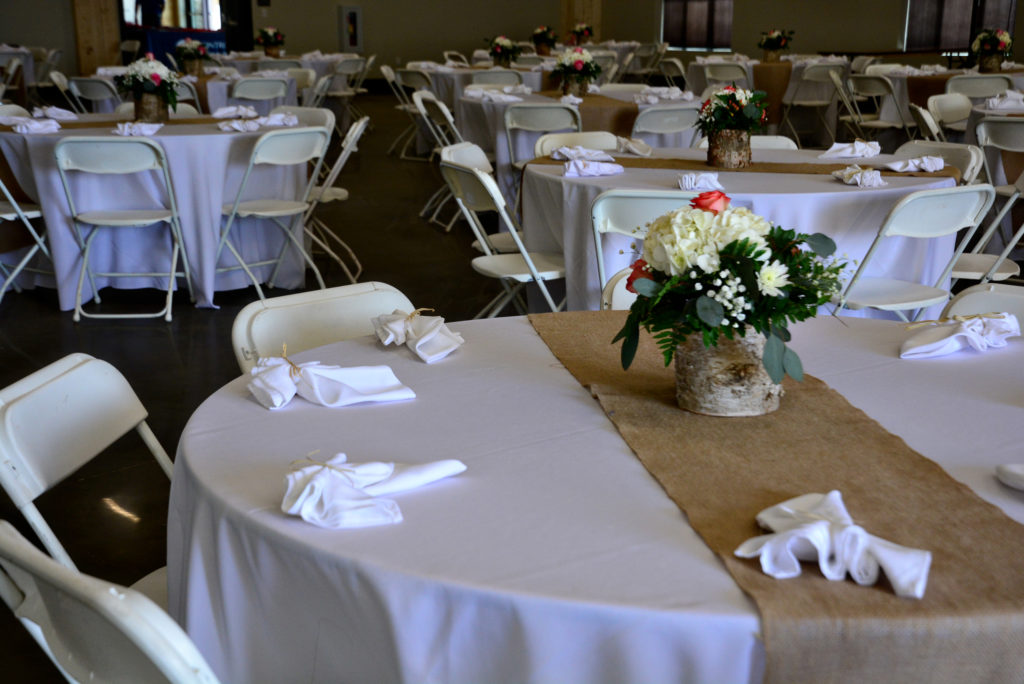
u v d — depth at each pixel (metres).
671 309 1.37
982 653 0.92
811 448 1.31
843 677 0.92
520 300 4.18
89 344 3.94
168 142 4.15
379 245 5.71
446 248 5.62
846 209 3.10
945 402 1.49
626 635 0.93
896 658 0.92
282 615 1.12
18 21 13.16
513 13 16.31
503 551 1.04
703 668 0.93
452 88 8.56
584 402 1.51
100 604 0.90
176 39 15.44
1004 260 3.58
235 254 4.28
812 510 1.06
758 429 1.38
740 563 1.01
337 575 1.04
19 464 1.43
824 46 13.05
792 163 3.72
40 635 1.21
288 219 4.66
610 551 1.04
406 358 1.73
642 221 3.00
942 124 5.82
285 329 1.98
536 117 5.42
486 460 1.29
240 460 1.29
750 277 1.28
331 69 9.96
